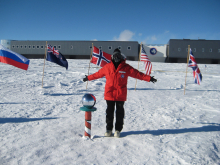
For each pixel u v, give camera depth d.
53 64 23.48
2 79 9.92
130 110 4.69
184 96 7.13
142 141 2.62
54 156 2.12
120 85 2.77
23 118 3.68
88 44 43.19
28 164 1.93
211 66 29.52
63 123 3.43
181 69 23.11
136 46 41.91
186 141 2.60
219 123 3.58
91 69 19.11
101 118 3.88
